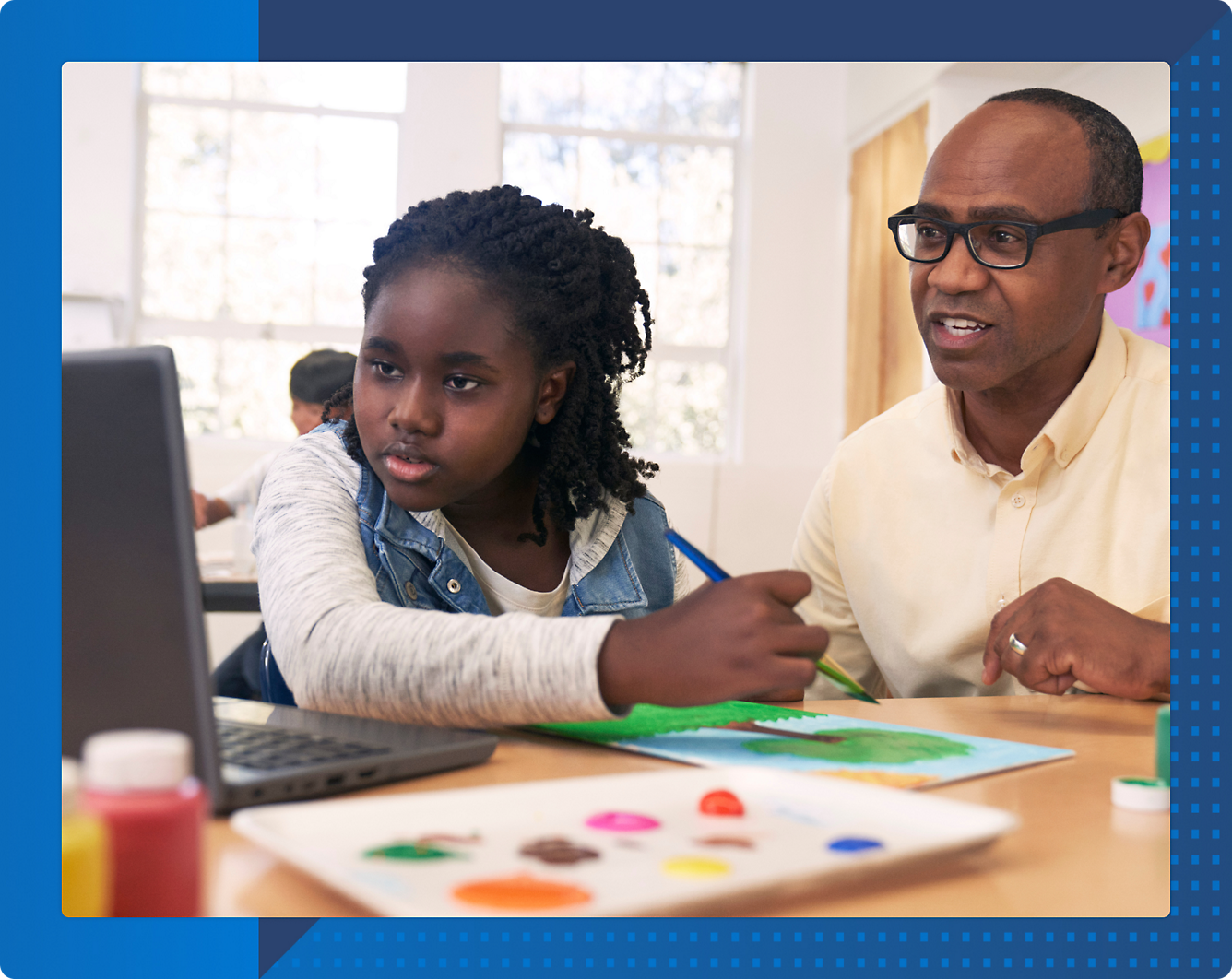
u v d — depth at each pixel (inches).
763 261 195.3
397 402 32.2
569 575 39.7
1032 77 159.9
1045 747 27.3
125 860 12.8
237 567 108.7
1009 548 48.8
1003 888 16.5
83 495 18.2
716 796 19.0
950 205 44.3
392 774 21.6
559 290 34.9
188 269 179.0
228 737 22.8
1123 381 48.7
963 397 50.3
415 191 184.4
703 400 197.8
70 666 18.3
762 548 192.7
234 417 180.7
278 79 181.0
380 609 26.7
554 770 23.6
